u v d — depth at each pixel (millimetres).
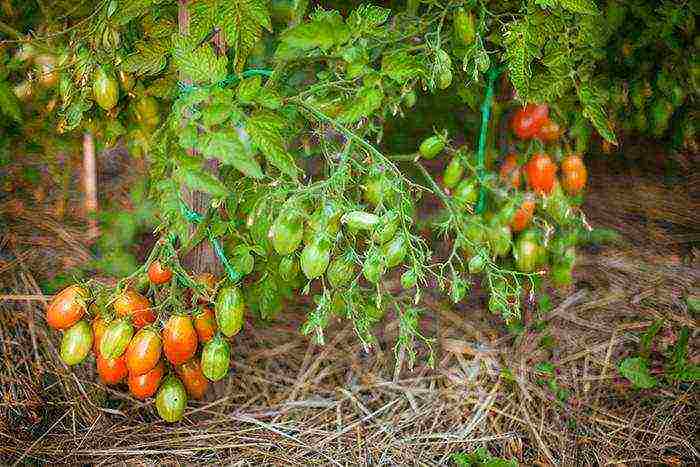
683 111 1602
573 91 1264
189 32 1062
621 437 1343
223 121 1065
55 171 1757
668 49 1446
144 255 1608
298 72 1342
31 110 1593
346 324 1472
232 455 1260
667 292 1592
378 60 1292
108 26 1166
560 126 1292
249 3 1037
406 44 1241
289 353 1431
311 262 1085
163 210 1144
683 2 1373
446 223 1217
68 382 1338
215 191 1070
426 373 1412
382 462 1272
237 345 1427
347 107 1109
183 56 1061
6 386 1322
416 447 1301
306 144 1246
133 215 1650
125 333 1153
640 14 1396
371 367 1416
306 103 1123
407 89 1168
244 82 1062
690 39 1432
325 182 1096
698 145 2035
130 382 1196
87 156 1617
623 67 1473
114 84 1182
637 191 1935
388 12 1102
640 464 1312
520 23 1127
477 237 1250
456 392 1381
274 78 1128
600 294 1581
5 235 1586
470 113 2023
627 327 1508
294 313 1506
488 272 1208
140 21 1246
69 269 1542
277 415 1331
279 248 1098
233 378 1376
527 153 1292
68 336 1186
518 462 1306
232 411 1337
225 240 1295
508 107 1421
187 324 1157
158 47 1156
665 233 1780
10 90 1349
